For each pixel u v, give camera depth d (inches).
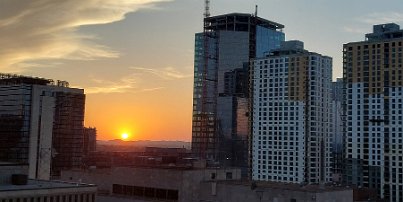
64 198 4837.6
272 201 5502.0
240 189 5733.3
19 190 4473.4
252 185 5679.1
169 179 6136.8
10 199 4399.6
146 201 6146.7
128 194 6471.5
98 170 7199.8
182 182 6018.7
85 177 6934.1
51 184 5157.5
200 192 6053.2
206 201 5984.3
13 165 5167.3
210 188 5969.5
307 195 5275.6
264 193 5565.9
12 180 5049.2
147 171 6343.5
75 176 7042.3
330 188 5782.5
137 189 6402.6
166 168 6441.9
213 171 6501.0
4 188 4571.9
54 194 4751.5
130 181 6471.5
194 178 6186.0
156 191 6240.2
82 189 4995.1
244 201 5693.9
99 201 6466.5
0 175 5029.5
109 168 7367.1
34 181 5423.2
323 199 5300.2
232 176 6840.6
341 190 5625.0
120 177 6574.8
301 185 6053.2
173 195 6092.5
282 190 5457.7
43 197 4662.9
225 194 5841.5
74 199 4923.7
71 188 4899.1
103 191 6712.6
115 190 6609.3
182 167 6697.8
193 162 7854.3
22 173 5241.1
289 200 5398.6
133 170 6471.5
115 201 6358.3
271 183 6284.5
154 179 6269.7
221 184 5895.7
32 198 4571.9
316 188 5703.7
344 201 5659.5
